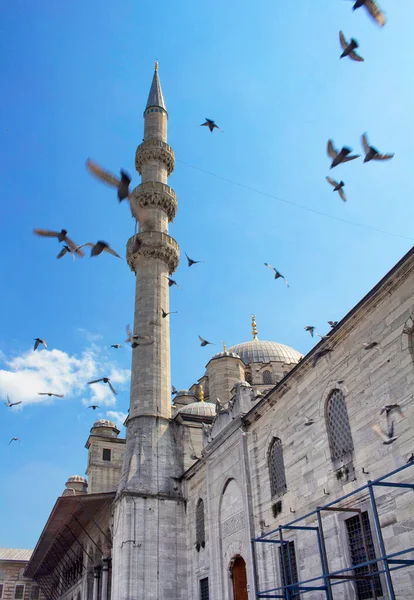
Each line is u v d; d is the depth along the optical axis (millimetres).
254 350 56000
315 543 22000
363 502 19422
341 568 20016
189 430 41719
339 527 20609
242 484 28812
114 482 61156
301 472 23891
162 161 52500
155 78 58406
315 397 23625
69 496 41688
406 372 18422
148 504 37312
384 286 19734
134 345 24828
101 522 47562
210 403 46062
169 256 47812
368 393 20172
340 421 22016
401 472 17734
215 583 30797
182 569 36031
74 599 57219
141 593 34125
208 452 34156
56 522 49344
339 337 22375
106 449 63031
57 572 70438
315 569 21719
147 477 38438
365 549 18031
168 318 46469
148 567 35125
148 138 53250
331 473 21688
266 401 27672
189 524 37094
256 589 23953
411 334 18688
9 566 85062
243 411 30422
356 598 19203
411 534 16844
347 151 13094
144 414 41188
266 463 27328
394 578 17234
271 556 25453
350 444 21094
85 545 53500
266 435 27734
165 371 43719
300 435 24406
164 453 40062
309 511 22734
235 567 29719
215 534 31766
